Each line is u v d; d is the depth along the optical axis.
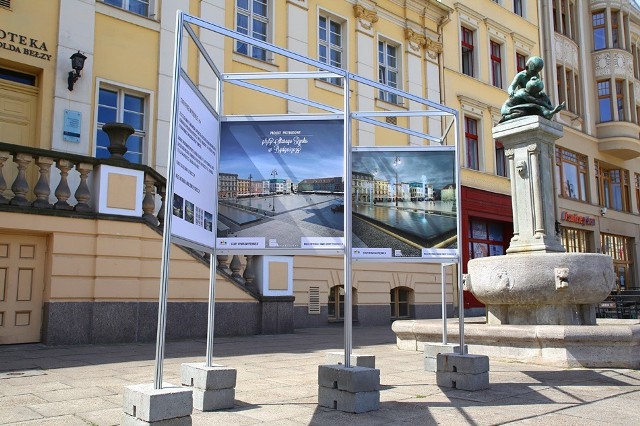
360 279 17.41
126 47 12.95
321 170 5.61
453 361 6.02
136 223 10.34
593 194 29.34
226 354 8.74
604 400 5.45
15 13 11.38
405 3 20.59
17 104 11.49
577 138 28.95
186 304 11.06
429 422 4.51
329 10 18.00
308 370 7.14
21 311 9.34
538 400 5.42
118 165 10.23
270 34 16.28
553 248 9.00
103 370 6.88
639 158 33.25
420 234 6.33
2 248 9.23
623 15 31.83
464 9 23.45
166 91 13.50
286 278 12.84
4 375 6.50
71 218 9.66
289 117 5.68
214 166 5.54
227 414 4.73
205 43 14.52
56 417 4.56
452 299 20.72
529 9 27.58
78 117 11.97
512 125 9.41
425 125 20.75
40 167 9.59
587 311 8.52
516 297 8.46
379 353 9.15
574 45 30.14
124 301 10.07
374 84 5.94
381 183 6.41
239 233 5.51
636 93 32.00
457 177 6.44
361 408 4.82
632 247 31.83
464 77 22.95
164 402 3.66
